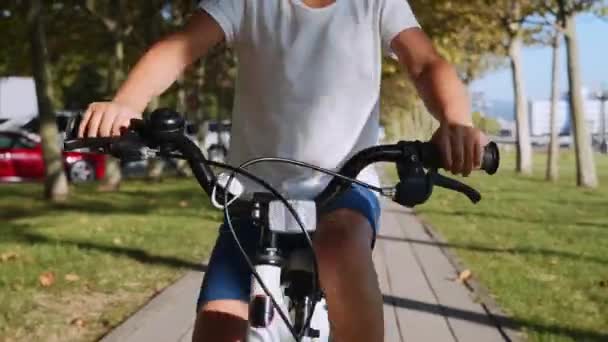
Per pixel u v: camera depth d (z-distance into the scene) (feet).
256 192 7.89
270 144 8.52
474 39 76.95
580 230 37.22
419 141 7.35
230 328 8.03
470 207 48.29
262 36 8.41
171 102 101.96
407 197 7.23
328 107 8.34
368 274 7.47
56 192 49.49
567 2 64.69
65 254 27.63
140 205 46.75
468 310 20.27
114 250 28.68
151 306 19.77
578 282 24.17
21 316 18.94
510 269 26.32
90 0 56.08
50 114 49.08
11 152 67.56
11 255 26.76
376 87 8.50
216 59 87.15
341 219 7.78
